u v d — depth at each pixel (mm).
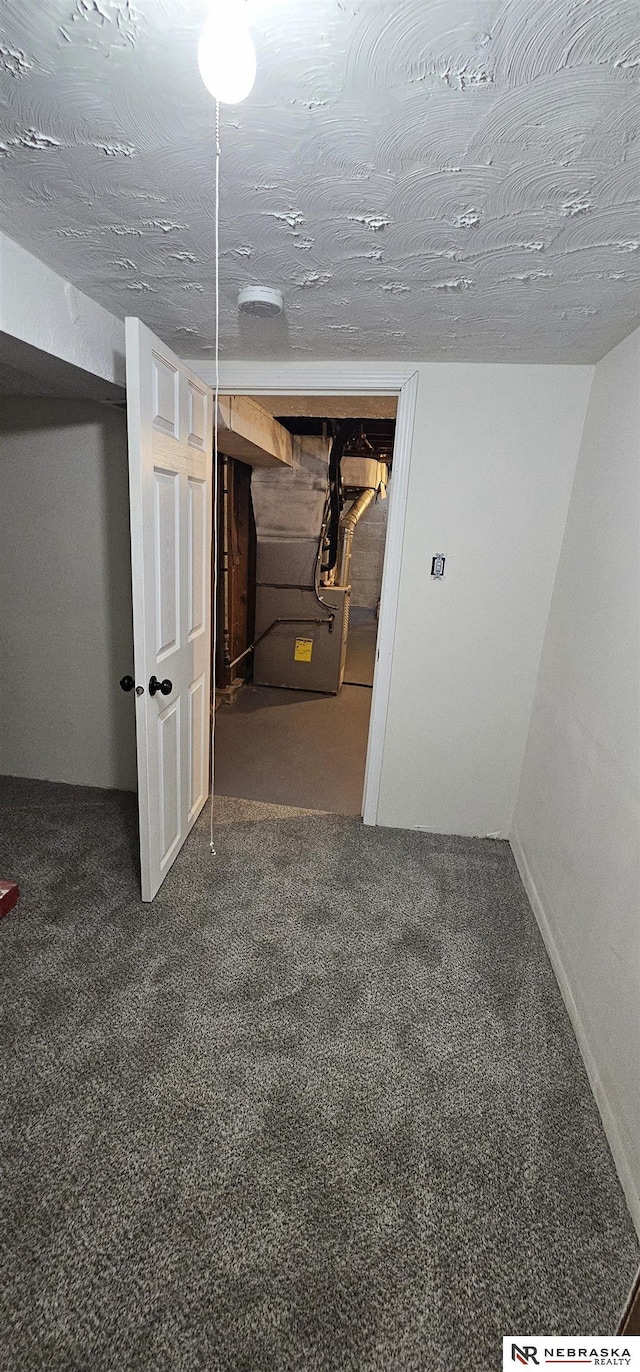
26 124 897
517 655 2346
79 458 2426
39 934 1856
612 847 1518
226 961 1789
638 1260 1117
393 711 2506
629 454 1647
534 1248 1128
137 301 1660
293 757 3533
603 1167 1286
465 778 2553
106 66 778
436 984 1762
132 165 997
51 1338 962
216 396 2092
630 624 1535
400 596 2350
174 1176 1206
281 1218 1146
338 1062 1485
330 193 1058
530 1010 1690
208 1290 1033
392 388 2131
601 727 1657
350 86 791
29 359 1556
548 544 2199
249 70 692
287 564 4660
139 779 1884
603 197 1023
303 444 4297
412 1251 1109
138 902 2029
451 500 2207
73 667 2717
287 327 1783
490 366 2049
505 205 1067
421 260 1301
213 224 1191
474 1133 1338
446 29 694
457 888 2234
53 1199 1153
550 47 706
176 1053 1478
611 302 1467
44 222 1212
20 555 2594
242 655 4914
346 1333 993
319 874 2273
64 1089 1370
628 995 1340
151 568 1774
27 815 2566
